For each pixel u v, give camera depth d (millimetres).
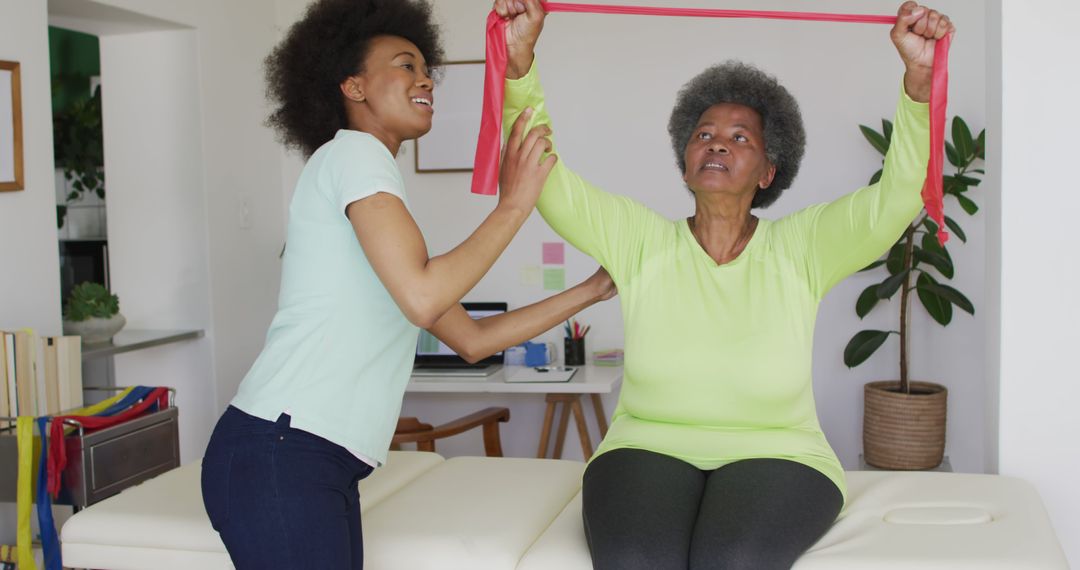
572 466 2486
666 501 1700
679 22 4219
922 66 1683
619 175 4312
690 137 2062
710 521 1659
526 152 1614
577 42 4309
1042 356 2375
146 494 2246
